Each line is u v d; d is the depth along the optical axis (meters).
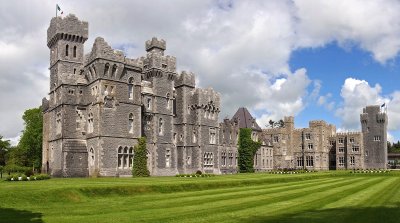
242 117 110.25
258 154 112.25
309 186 41.50
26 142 90.56
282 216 20.72
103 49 60.22
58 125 63.12
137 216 20.92
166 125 72.94
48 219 20.28
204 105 82.44
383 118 126.06
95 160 58.81
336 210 22.77
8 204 25.19
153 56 72.38
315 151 126.38
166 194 32.97
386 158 127.75
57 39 66.75
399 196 30.52
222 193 33.47
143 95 69.81
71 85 62.38
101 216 21.05
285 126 129.50
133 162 62.16
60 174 59.94
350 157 127.25
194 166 80.06
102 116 59.06
